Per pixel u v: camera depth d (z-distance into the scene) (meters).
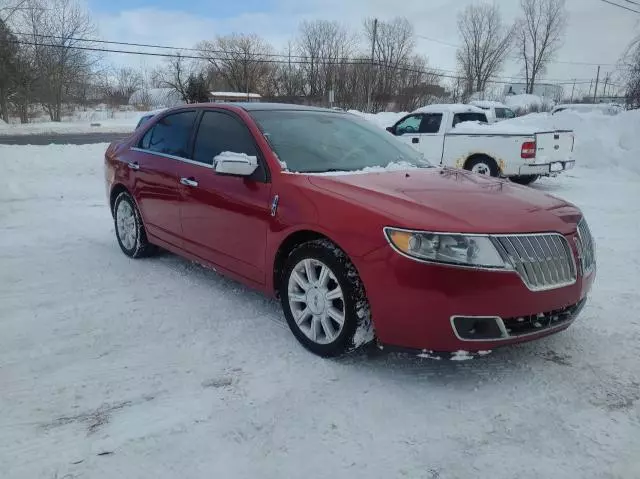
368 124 4.78
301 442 2.54
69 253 5.57
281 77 56.59
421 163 4.32
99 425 2.66
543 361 3.33
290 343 3.53
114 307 4.12
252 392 2.96
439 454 2.47
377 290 2.93
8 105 42.34
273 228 3.53
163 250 5.61
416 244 2.81
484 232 2.81
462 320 2.79
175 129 4.81
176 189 4.49
